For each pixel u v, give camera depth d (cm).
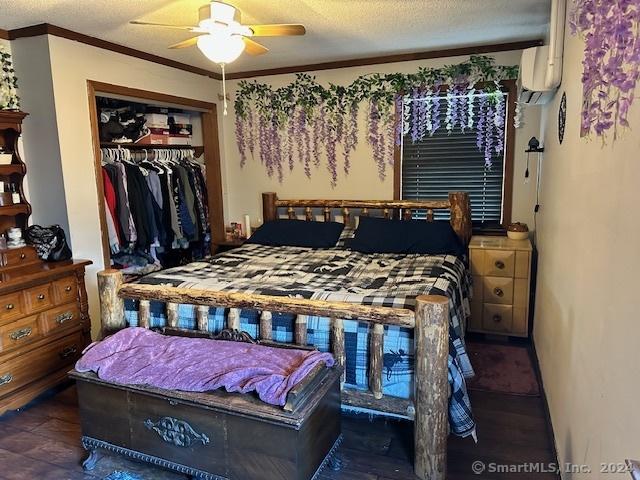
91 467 229
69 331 316
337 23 321
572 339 196
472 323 380
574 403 186
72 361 320
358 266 338
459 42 382
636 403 109
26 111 332
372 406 225
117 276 266
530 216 409
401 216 437
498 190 420
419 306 205
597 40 157
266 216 476
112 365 219
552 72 257
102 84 355
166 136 461
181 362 216
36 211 344
